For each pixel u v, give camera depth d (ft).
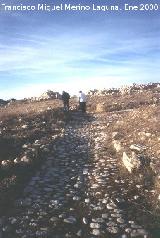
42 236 42.88
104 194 53.31
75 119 116.26
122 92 177.68
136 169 58.85
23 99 203.92
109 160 68.03
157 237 42.11
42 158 68.90
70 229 44.62
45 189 55.67
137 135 77.71
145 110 100.94
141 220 45.93
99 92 192.03
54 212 48.55
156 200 49.65
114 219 46.60
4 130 91.04
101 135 89.66
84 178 60.08
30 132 87.76
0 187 52.39
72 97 195.62
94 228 44.68
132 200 51.19
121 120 102.01
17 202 50.57
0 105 189.06
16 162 62.90
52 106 141.59
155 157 62.08
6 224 45.29
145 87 191.31
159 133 74.74
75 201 51.67
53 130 94.27
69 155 72.95
